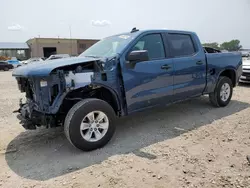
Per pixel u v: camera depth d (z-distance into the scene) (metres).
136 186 2.53
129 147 3.53
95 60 3.43
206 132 4.04
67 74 3.18
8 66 29.77
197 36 4.94
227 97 5.69
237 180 2.56
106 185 2.57
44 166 3.04
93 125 3.41
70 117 3.22
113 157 3.22
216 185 2.49
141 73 3.85
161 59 4.17
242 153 3.20
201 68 4.84
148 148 3.47
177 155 3.21
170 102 4.46
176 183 2.56
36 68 3.13
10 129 4.47
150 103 4.11
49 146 3.67
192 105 5.88
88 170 2.90
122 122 4.73
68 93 3.35
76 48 49.94
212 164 2.94
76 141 3.25
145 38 4.05
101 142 3.48
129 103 3.79
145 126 4.46
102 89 3.75
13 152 3.48
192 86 4.73
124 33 4.39
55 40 48.31
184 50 4.61
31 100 3.52
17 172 2.92
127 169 2.89
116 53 3.72
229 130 4.09
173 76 4.32
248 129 4.12
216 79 5.28
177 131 4.15
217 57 5.19
